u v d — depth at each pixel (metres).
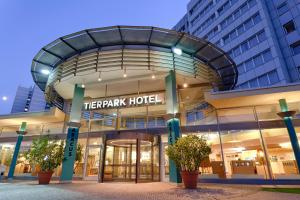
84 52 15.14
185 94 17.73
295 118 13.35
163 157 14.44
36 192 7.98
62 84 16.22
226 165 14.30
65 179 13.43
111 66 13.94
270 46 26.53
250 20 30.53
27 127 19.23
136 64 13.88
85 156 15.55
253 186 10.77
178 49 14.98
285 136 13.99
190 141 9.98
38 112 17.36
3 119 17.91
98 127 16.52
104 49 14.70
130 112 16.66
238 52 31.17
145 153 14.49
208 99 13.85
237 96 13.33
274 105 14.38
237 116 14.84
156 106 15.95
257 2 29.80
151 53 14.32
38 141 13.16
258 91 13.02
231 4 34.59
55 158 12.72
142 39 14.18
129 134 13.30
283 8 27.67
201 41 14.13
